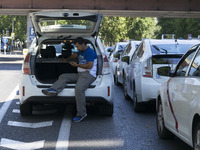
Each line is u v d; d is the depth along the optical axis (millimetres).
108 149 5848
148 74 8531
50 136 6688
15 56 51312
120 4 37844
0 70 22500
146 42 9445
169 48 9031
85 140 6418
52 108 9695
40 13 8188
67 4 37375
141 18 76000
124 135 6836
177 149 5879
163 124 6348
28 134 6832
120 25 71375
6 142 6238
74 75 7941
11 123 7770
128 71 10844
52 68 9094
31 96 7898
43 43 9211
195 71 5039
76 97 7816
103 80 8008
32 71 8016
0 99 11109
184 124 5047
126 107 10055
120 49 18203
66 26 8617
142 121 8141
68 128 7355
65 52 9352
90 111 9336
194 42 9344
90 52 7844
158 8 38188
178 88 5441
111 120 8219
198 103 4492
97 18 8273
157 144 6199
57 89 7777
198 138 4531
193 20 54250
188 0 38250
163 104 6273
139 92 8742
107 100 8039
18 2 37344
